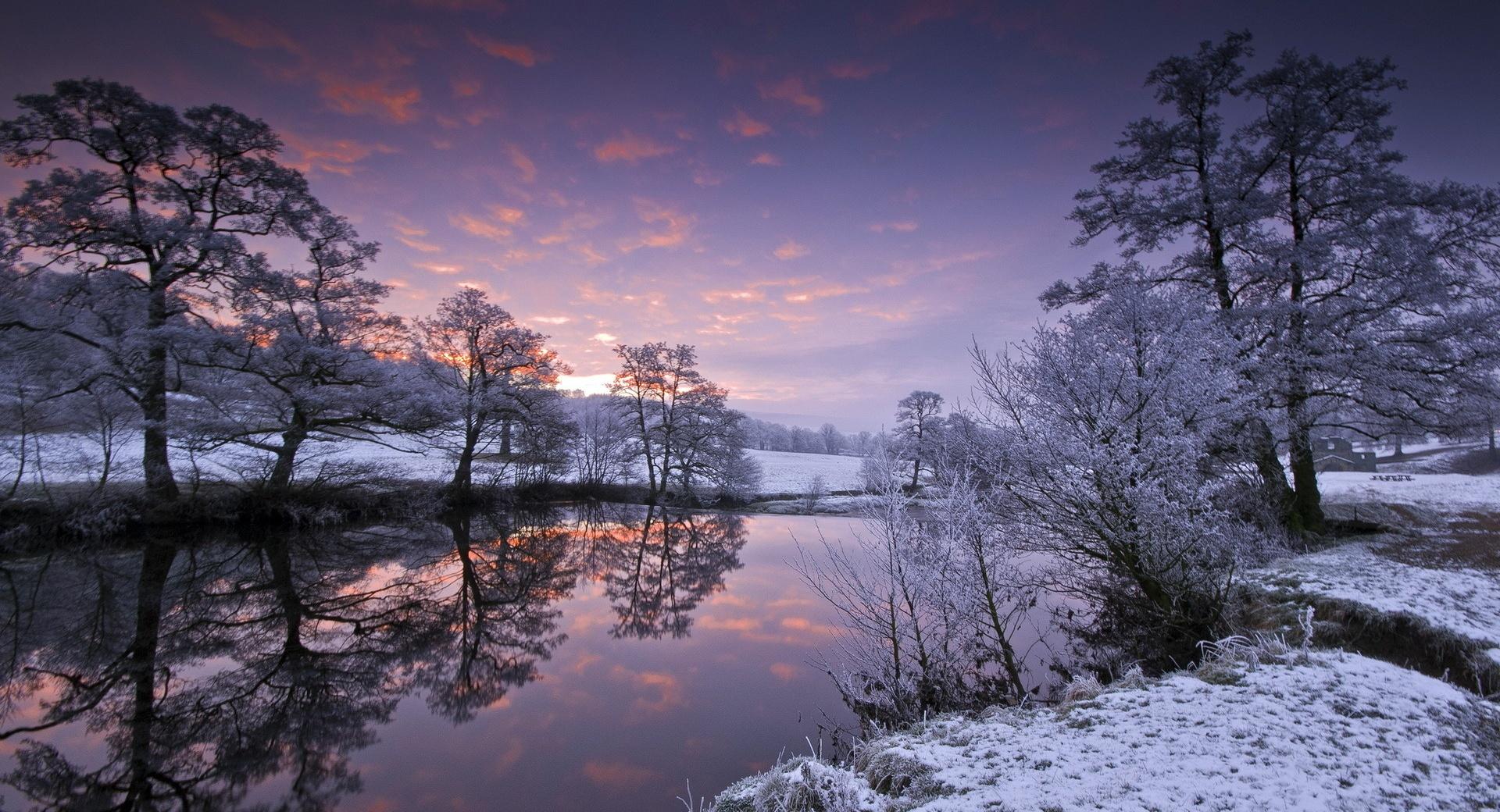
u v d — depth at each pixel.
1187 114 18.25
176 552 21.53
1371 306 15.62
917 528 9.58
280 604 16.92
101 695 11.00
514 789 7.79
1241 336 14.86
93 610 15.57
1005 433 10.78
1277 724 4.77
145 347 20.44
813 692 10.44
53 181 19.98
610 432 46.34
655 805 7.30
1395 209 16.39
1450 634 8.20
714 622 15.59
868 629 9.70
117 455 23.19
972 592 9.47
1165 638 8.77
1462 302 15.63
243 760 8.71
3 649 13.09
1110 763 4.35
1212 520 9.47
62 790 7.90
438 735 9.46
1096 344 10.65
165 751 8.96
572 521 34.25
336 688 11.48
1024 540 10.45
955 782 4.35
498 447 43.81
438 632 15.00
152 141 22.11
